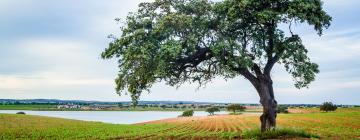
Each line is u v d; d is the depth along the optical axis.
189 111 135.62
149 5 35.12
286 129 36.56
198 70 37.44
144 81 35.03
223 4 34.34
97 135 54.53
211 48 33.91
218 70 37.00
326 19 34.75
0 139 47.81
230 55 33.91
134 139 46.75
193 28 34.59
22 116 91.25
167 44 32.16
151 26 34.66
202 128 66.19
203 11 35.34
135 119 152.75
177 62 35.69
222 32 35.62
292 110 143.25
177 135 51.12
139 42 33.34
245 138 38.03
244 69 36.31
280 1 34.16
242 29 36.12
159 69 32.62
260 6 34.09
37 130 63.12
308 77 35.91
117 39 34.56
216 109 150.25
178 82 37.69
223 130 59.19
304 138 35.09
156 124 84.12
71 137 51.44
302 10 33.38
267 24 35.41
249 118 92.75
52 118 94.25
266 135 35.09
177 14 33.44
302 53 34.88
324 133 47.34
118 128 70.81
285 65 36.81
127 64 33.84
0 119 80.00
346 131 51.47
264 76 36.47
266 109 36.19
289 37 35.66
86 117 166.62
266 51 36.47
